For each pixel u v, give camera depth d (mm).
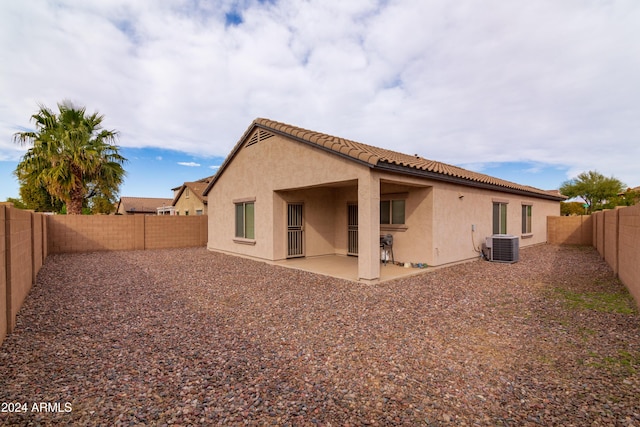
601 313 5852
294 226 12320
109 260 13039
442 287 8000
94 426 2756
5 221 4875
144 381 3535
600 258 12641
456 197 11422
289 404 3125
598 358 4082
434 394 3311
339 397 3254
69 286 8258
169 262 12406
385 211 11664
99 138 16906
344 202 13344
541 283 8406
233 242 14320
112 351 4332
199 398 3211
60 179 15531
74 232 15961
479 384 3504
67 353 4254
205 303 6707
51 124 15570
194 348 4449
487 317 5758
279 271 10258
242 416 2928
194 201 29594
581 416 2912
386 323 5473
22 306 6414
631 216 7039
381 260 11406
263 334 4988
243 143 13273
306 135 9938
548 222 19375
